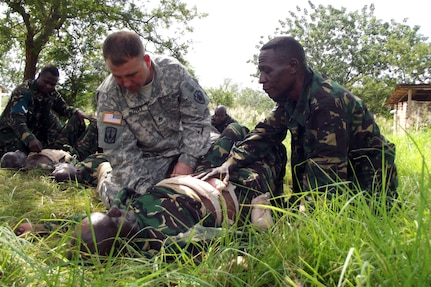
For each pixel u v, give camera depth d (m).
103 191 3.26
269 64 2.75
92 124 5.24
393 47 38.06
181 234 2.16
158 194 2.45
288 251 1.84
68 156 4.76
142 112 3.27
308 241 1.88
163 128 3.41
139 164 3.22
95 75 17.14
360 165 2.97
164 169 3.47
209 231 2.18
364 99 35.78
